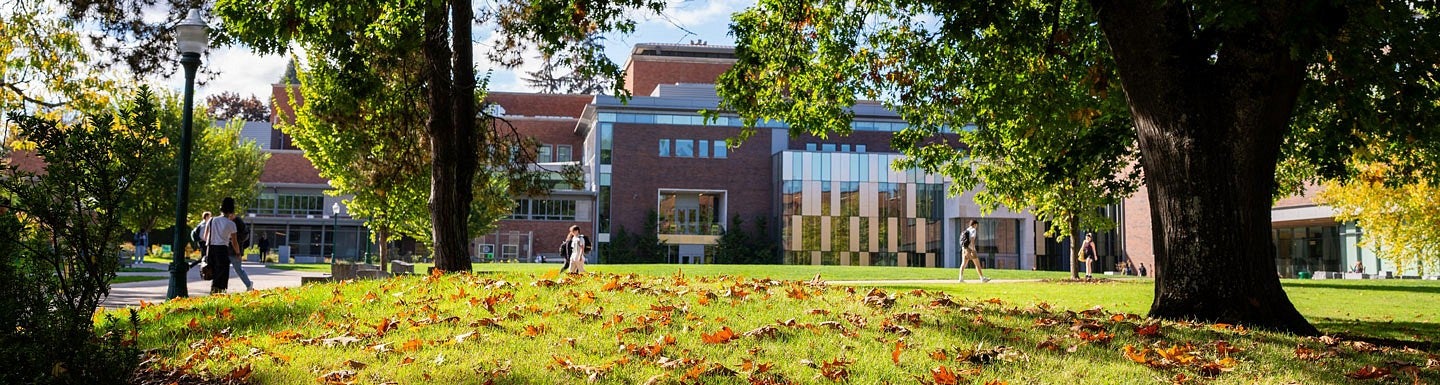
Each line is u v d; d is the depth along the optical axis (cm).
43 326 462
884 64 1641
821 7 1578
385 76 1709
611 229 6366
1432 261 2761
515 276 1142
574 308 836
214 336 749
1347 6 876
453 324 766
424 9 1147
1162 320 916
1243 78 911
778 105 1627
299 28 1134
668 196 6519
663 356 631
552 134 7731
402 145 2056
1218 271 923
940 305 938
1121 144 1517
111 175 518
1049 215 2822
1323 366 690
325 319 823
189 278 2308
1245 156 922
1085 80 1384
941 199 6388
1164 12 939
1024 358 644
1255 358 701
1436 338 1032
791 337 707
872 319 801
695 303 880
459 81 1609
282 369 596
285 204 6775
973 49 1510
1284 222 5069
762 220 6469
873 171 6341
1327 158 1498
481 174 2144
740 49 1494
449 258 1593
